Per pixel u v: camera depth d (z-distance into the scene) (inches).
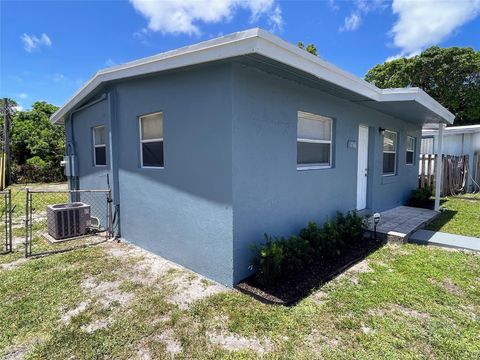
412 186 366.3
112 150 208.7
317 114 182.9
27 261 166.1
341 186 214.4
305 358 86.1
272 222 152.3
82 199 275.9
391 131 296.4
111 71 186.1
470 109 788.6
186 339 95.3
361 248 183.0
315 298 120.7
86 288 132.3
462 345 91.1
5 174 605.9
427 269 150.2
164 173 165.9
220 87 129.6
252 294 123.3
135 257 173.0
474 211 307.6
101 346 91.8
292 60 119.8
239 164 130.8
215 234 137.6
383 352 88.2
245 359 86.1
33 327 102.3
